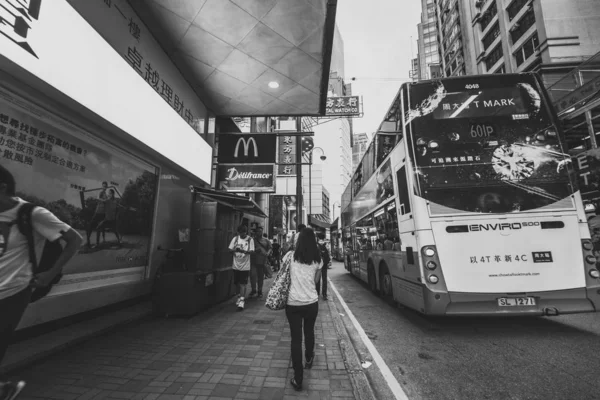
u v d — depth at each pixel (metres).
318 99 8.99
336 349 4.13
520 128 5.14
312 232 3.46
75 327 4.60
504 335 4.96
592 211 9.88
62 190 4.42
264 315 6.04
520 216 4.77
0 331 1.96
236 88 8.46
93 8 4.78
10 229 2.07
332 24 5.99
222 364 3.56
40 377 3.15
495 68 31.34
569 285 4.51
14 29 3.31
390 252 6.79
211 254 6.84
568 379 3.30
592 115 10.54
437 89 5.54
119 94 5.17
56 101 4.24
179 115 7.34
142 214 6.36
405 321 6.08
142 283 6.26
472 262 4.71
